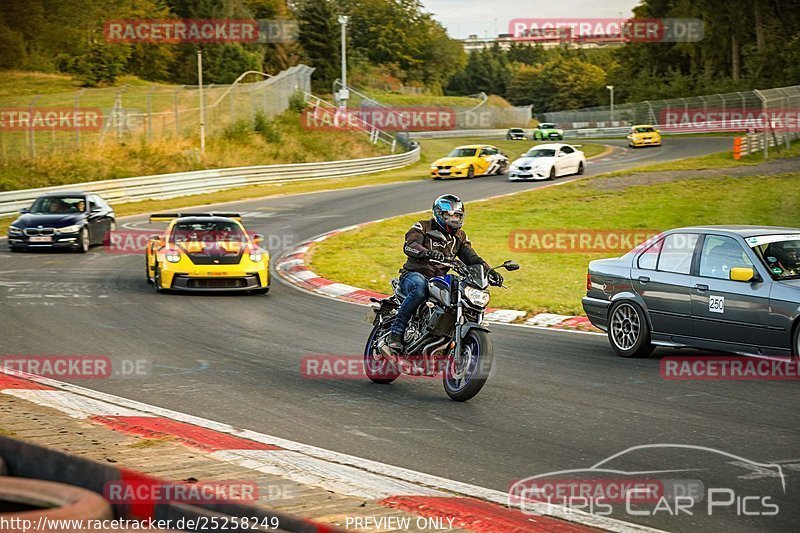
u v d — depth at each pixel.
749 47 79.81
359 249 21.33
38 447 3.83
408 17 131.88
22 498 3.21
